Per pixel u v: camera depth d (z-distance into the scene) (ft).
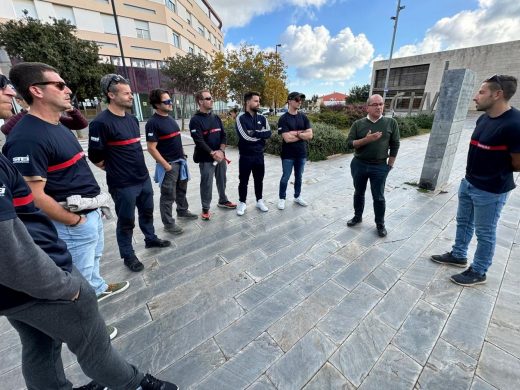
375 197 9.82
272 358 5.30
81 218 5.62
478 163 6.75
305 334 5.85
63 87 5.05
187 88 54.24
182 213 11.85
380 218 10.01
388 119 9.19
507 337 5.64
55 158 5.07
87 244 5.90
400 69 111.34
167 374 5.01
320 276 7.85
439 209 12.52
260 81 55.01
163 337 5.83
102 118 7.06
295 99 11.51
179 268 8.39
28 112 4.98
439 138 14.06
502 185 6.42
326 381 4.84
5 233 2.36
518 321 6.05
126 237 8.08
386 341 5.62
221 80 57.36
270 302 6.84
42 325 3.12
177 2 79.46
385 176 9.54
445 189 15.23
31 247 2.63
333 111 58.54
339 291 7.20
